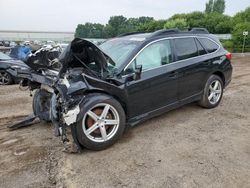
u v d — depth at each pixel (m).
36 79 4.38
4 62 9.62
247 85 8.11
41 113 4.87
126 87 3.99
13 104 6.64
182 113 5.35
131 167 3.38
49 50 4.32
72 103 3.51
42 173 3.34
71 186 3.04
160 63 4.51
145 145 3.97
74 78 3.63
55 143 4.18
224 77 5.71
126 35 5.30
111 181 3.11
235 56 21.45
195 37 5.25
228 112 5.38
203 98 5.40
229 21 47.00
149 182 3.06
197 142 4.03
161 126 4.70
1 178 3.26
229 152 3.69
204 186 2.95
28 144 4.19
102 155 3.72
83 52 3.75
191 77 4.97
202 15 57.19
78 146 3.72
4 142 4.30
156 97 4.44
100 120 3.76
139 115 4.29
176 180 3.07
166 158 3.57
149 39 4.47
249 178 3.07
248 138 4.13
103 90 3.77
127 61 4.10
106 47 4.87
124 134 4.39
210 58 5.34
